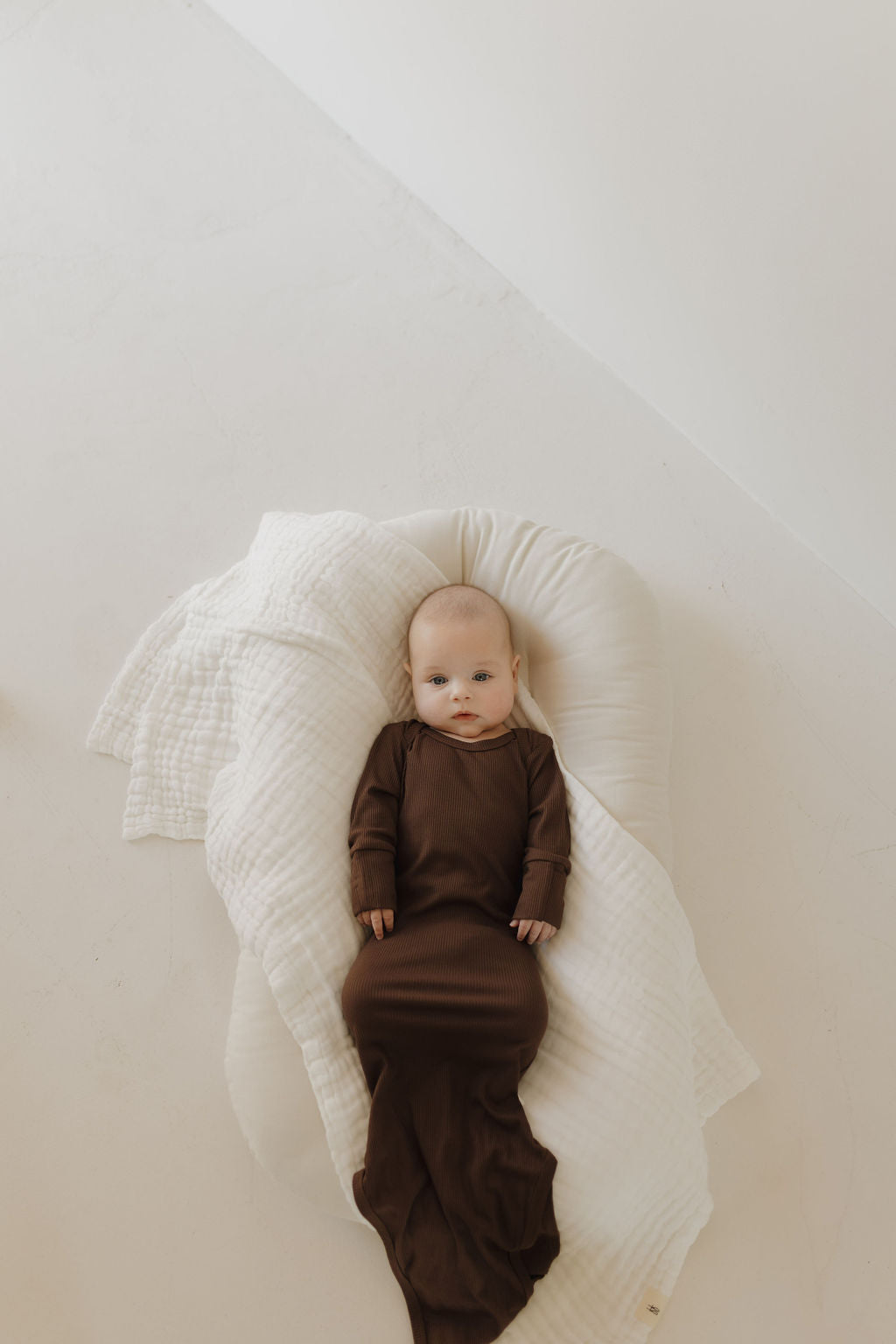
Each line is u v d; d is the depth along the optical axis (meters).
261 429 1.95
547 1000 1.42
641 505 1.93
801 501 1.84
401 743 1.54
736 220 1.54
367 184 2.13
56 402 1.95
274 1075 1.43
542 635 1.65
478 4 1.66
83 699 1.75
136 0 2.24
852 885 1.68
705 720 1.78
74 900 1.63
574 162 1.73
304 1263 1.44
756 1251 1.47
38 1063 1.54
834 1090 1.57
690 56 1.41
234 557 1.87
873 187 1.30
